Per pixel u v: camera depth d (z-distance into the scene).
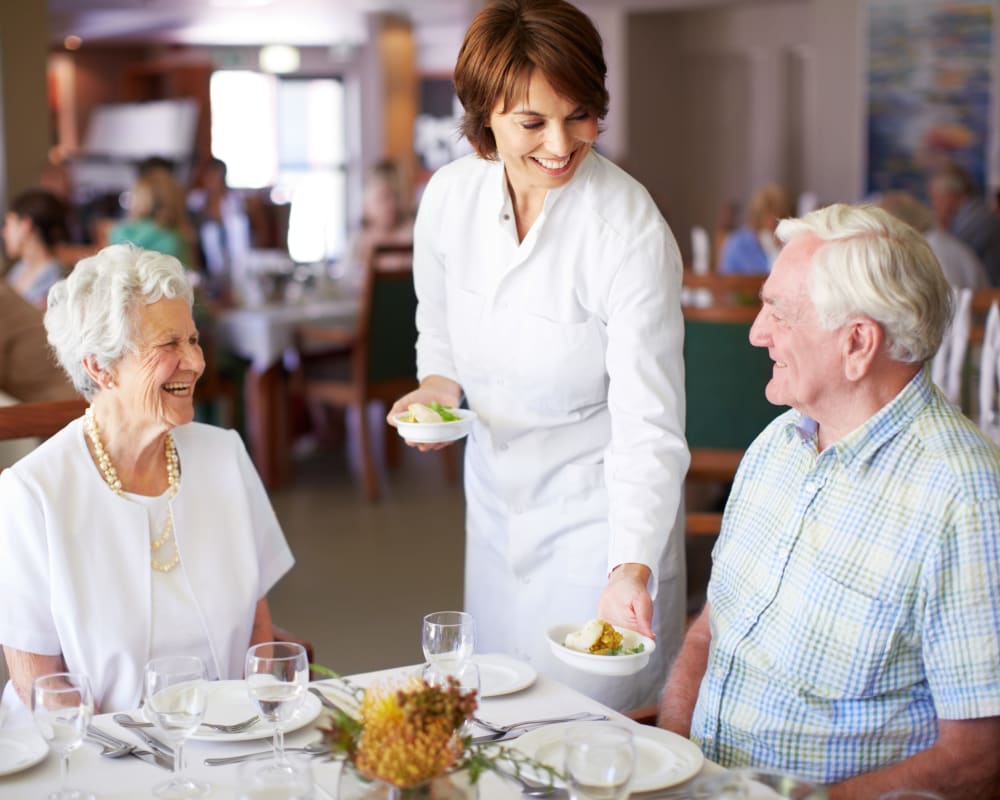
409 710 1.24
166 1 10.65
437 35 13.90
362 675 1.87
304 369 6.18
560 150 2.03
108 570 2.04
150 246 6.43
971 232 6.88
